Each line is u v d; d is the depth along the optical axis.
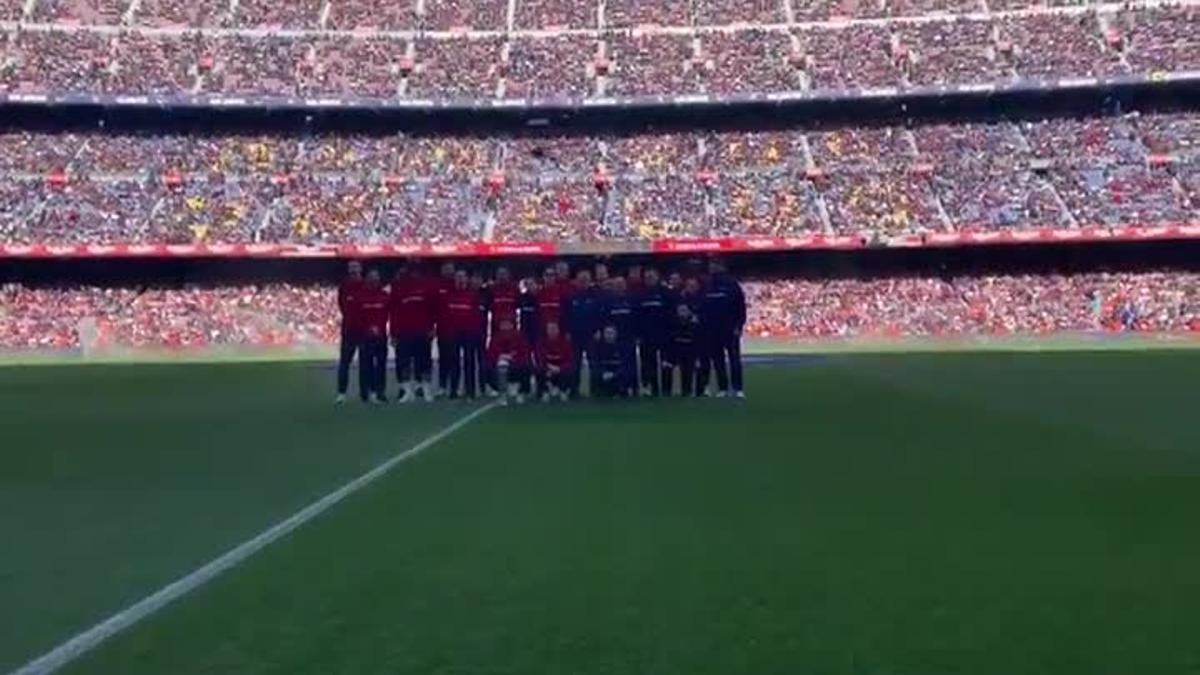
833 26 66.62
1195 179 58.06
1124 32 62.81
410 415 20.30
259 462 14.01
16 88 61.00
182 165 61.47
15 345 53.72
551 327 23.42
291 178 61.41
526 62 65.56
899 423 18.48
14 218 57.34
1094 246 58.47
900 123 64.19
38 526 9.69
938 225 57.84
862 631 6.29
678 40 66.81
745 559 8.15
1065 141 61.41
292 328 55.91
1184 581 7.44
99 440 16.88
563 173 62.19
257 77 63.53
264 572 7.80
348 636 6.24
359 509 10.34
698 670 5.61
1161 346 50.38
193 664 5.75
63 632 6.34
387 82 64.00
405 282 23.67
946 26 65.44
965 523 9.52
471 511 10.17
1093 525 9.41
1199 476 12.37
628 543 8.72
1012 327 55.41
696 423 18.33
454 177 61.91
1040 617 6.56
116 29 65.00
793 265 59.56
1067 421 18.97
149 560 8.27
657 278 23.98
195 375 37.44
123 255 56.72
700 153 63.34
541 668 5.66
